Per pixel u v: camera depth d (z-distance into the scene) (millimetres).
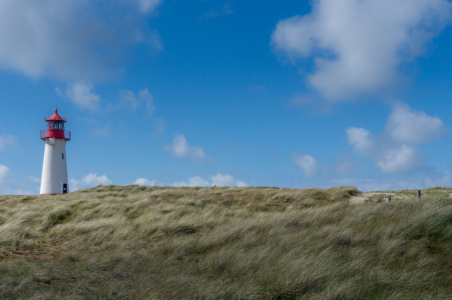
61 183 39812
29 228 13258
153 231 12570
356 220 10914
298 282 5820
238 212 16734
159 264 7680
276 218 12469
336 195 21406
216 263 7414
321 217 12047
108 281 6438
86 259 8320
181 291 5703
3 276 6641
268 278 6152
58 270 7438
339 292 5387
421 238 8555
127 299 5512
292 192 22562
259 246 8398
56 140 39844
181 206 17656
